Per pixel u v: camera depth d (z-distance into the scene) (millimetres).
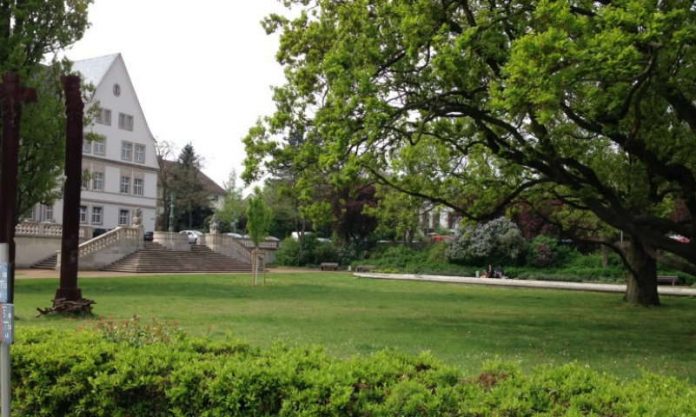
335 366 4938
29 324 13781
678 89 11469
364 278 39312
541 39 9312
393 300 23594
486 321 16969
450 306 21531
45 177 24594
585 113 13711
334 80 13133
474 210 19984
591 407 4164
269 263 55219
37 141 23984
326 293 26500
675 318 18469
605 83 10984
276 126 15156
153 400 5094
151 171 66438
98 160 60031
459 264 44438
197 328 13797
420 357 5441
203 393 4785
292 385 4602
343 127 12367
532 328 15484
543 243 42375
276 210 58719
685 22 9781
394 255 49406
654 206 18062
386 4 13281
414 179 20062
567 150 15602
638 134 13492
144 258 41219
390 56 13383
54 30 24922
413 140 14688
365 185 17906
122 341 6223
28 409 5574
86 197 58625
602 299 25828
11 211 13328
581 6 11477
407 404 4223
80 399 5324
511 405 4094
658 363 10602
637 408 3963
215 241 48875
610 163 18719
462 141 16969
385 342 12273
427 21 12703
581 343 12922
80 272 37188
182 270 42031
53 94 25500
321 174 16062
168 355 5418
